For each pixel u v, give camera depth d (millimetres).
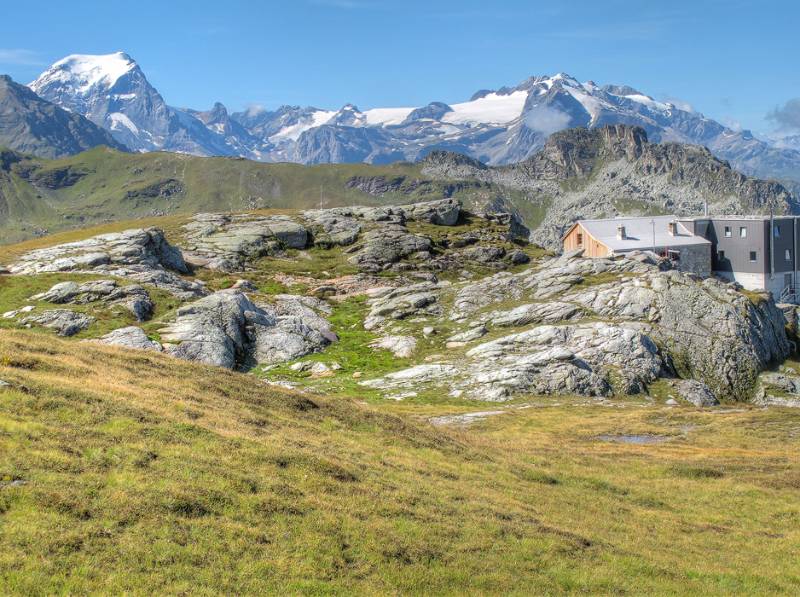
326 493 30875
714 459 51281
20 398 31500
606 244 143250
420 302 109812
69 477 26234
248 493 28672
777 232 145000
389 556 26828
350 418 46906
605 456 51844
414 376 81812
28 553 21797
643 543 34219
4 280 103000
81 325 88500
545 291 106500
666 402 75438
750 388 84500
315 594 23281
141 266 120938
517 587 26531
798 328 111188
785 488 44938
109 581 21438
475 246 176250
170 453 30375
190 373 47094
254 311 101062
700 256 144875
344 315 113125
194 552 23906
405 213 199375
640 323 91125
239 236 173375
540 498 38469
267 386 49406
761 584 30406
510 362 82125
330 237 179000
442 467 40562
